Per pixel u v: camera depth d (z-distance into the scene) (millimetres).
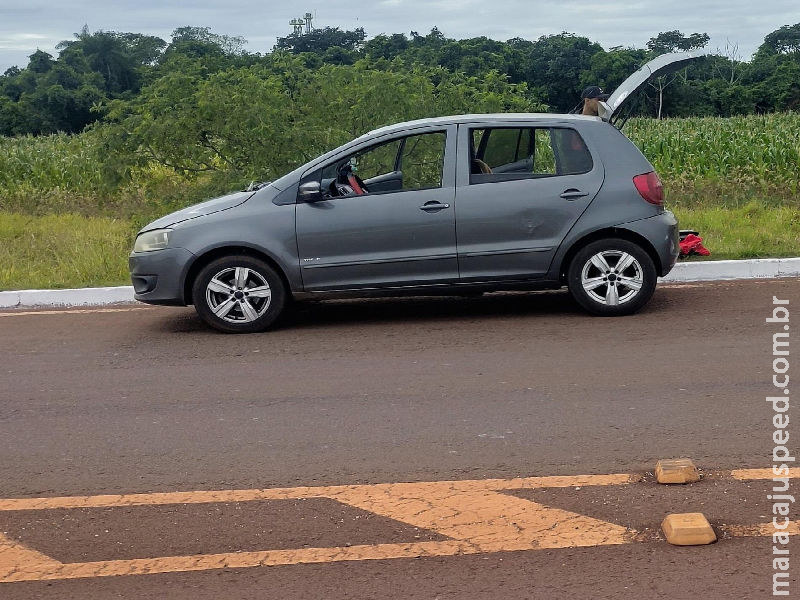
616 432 5691
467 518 4566
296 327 8859
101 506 4883
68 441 5895
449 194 8531
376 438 5730
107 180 15352
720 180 19672
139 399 6723
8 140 31281
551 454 5367
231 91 14625
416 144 8930
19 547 4445
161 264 8617
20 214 17938
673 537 4219
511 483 4969
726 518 4465
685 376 6797
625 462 5211
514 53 73125
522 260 8562
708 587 3836
